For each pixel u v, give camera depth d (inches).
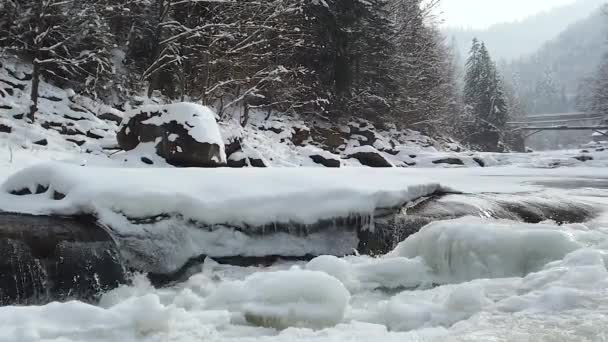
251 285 157.1
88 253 206.7
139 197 230.4
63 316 127.4
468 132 2439.7
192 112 462.6
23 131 480.4
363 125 1300.4
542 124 4303.6
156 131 466.0
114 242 217.9
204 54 826.2
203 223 238.2
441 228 212.7
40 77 639.8
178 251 229.9
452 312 134.9
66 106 601.3
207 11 839.7
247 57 876.6
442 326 130.6
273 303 147.3
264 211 249.0
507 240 197.0
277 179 278.4
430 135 1739.7
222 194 251.1
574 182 568.1
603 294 122.9
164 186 244.2
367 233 268.7
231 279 223.0
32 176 253.3
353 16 1176.8
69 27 628.7
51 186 246.1
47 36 628.1
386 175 372.2
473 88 2701.8
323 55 1158.3
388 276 200.1
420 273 203.8
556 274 142.5
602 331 101.7
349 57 1212.5
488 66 2655.0
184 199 237.3
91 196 227.8
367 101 1370.6
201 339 125.6
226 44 869.8
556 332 103.0
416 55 1678.2
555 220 326.6
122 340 122.3
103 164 436.8
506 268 194.9
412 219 282.2
